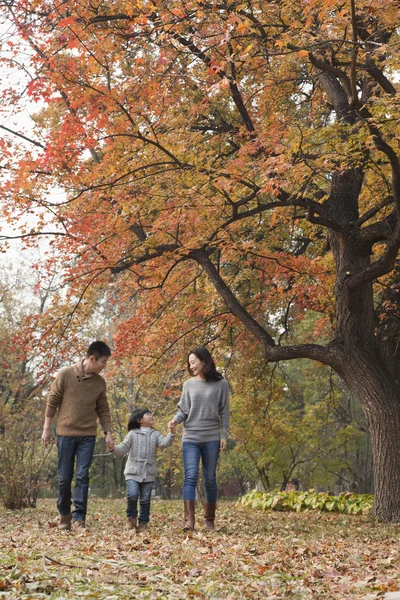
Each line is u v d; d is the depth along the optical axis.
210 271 12.98
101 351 8.27
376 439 11.75
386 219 11.64
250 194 11.22
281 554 6.05
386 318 15.80
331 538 8.08
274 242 14.40
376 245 14.77
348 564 5.66
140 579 4.46
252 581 4.59
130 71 10.85
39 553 5.32
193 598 3.90
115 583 4.17
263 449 24.17
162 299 14.59
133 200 10.60
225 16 9.12
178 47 9.76
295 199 11.20
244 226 13.99
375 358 12.09
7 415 25.69
